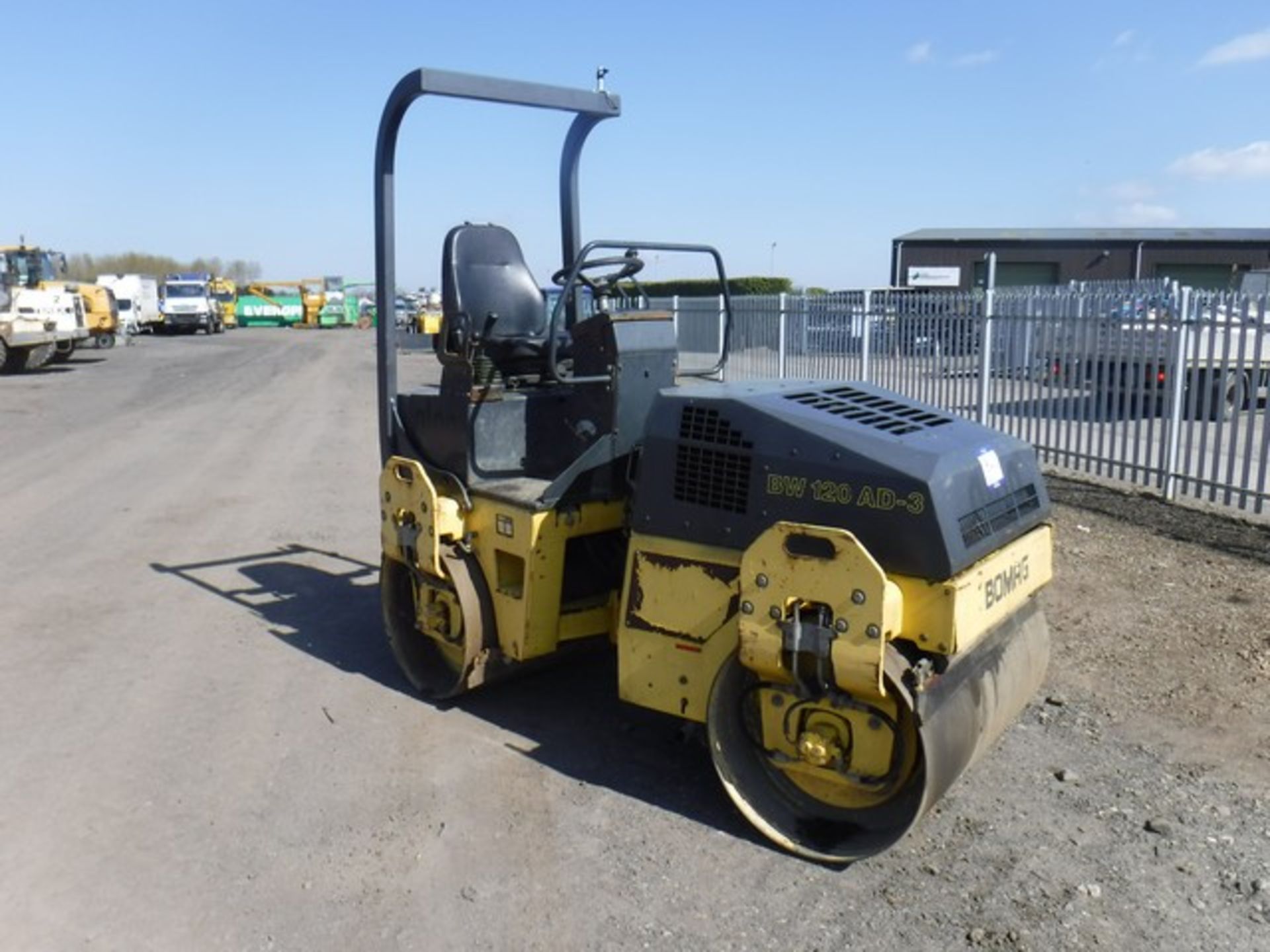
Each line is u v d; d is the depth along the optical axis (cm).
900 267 3625
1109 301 909
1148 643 537
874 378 1271
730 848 362
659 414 379
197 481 1043
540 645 445
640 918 323
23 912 330
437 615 467
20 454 1234
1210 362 793
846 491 337
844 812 362
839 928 317
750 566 338
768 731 367
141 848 366
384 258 487
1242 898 329
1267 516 767
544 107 491
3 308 2488
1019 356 1010
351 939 316
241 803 395
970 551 333
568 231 549
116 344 3578
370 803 395
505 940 314
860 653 320
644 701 393
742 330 1584
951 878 342
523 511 428
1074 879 339
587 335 445
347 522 855
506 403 463
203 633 586
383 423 498
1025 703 405
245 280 9694
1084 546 714
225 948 312
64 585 679
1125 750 427
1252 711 458
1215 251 3462
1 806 394
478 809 389
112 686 509
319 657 546
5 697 496
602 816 384
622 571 466
